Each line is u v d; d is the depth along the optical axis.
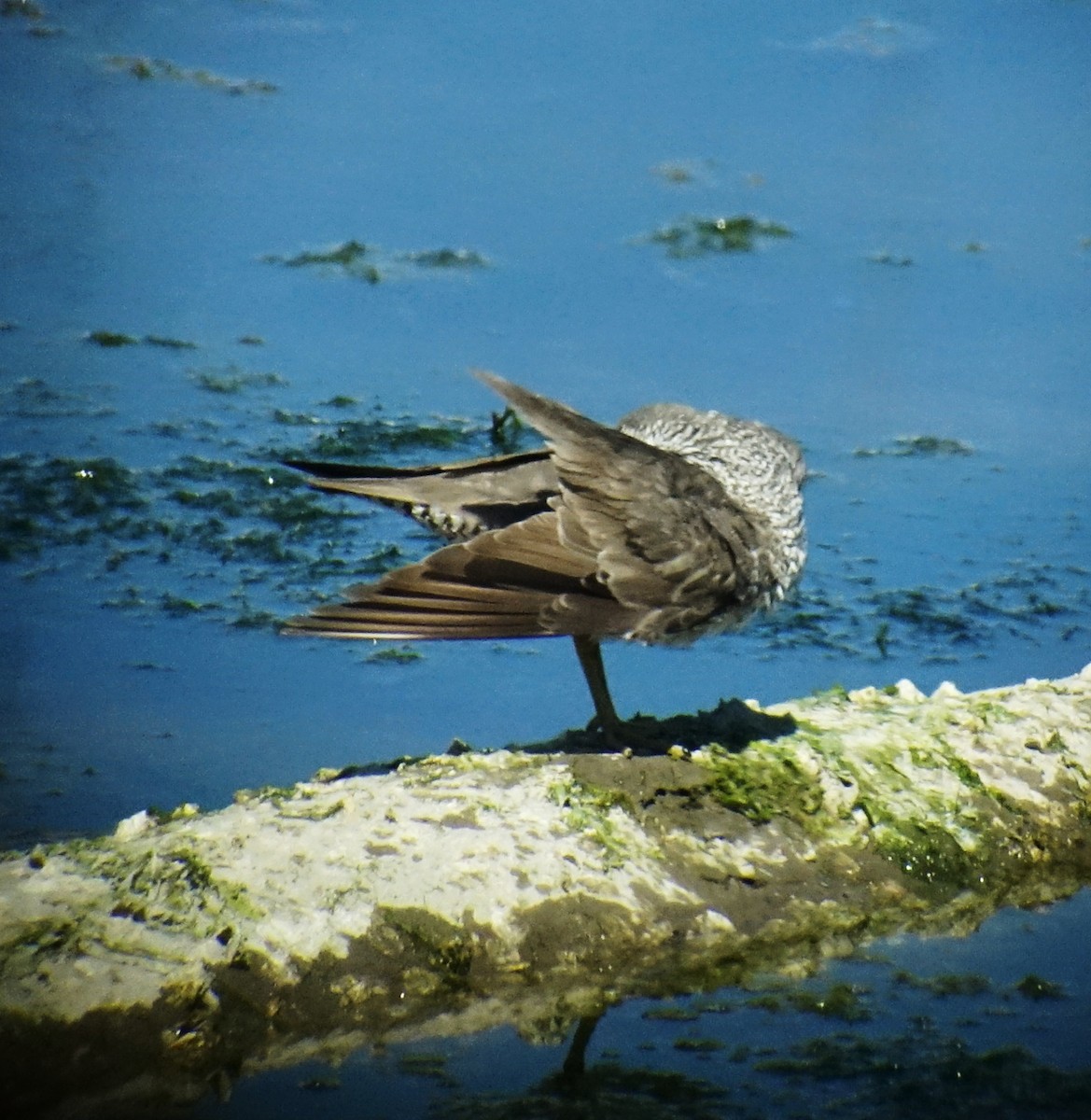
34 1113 8.35
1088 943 10.44
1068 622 14.73
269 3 23.41
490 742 12.84
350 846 9.77
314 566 15.14
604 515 10.27
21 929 8.93
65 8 22.88
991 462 16.83
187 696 13.28
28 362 17.86
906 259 19.38
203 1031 8.77
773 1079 9.09
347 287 18.94
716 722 11.41
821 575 15.49
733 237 19.67
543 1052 9.20
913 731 11.57
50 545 15.16
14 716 12.90
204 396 17.52
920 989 9.91
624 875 10.02
